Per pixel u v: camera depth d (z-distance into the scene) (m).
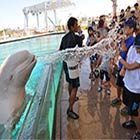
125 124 3.92
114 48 4.97
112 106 4.81
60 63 6.44
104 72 5.50
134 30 3.75
